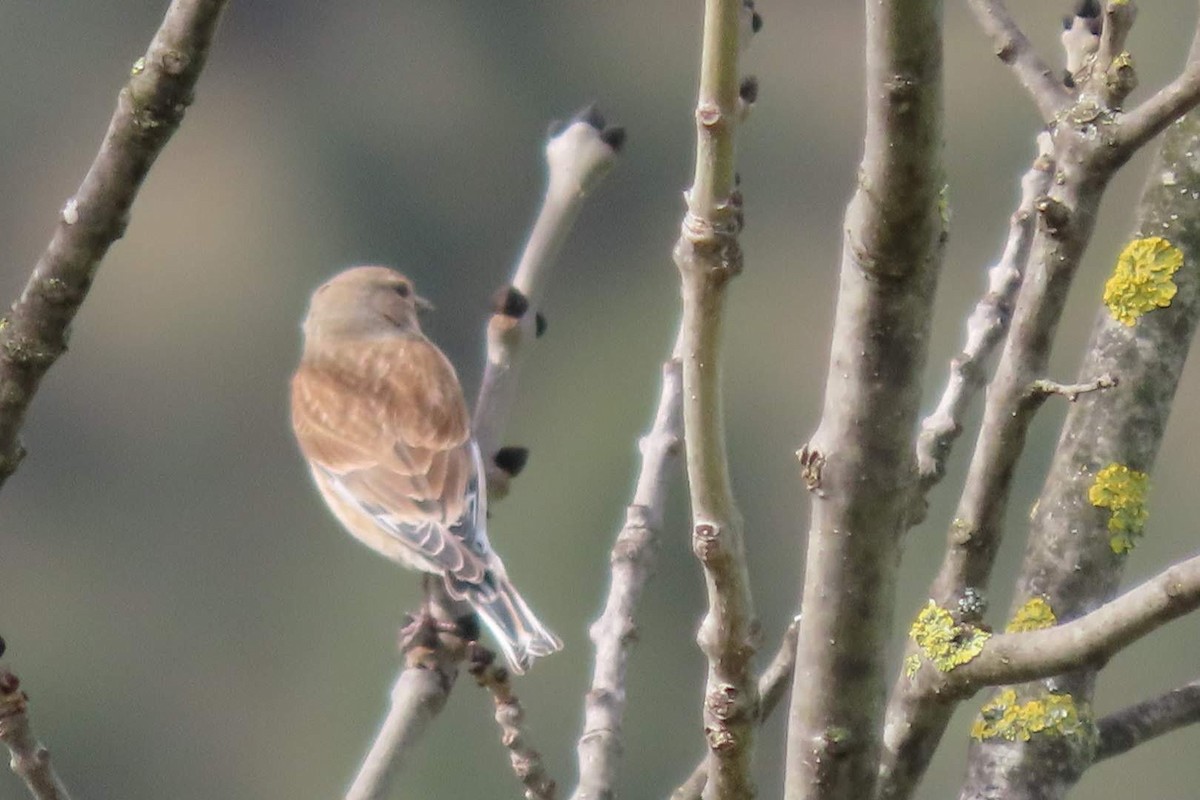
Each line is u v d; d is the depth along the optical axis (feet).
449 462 25.85
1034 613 17.93
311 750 51.72
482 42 58.29
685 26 58.08
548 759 47.57
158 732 52.65
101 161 15.14
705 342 13.02
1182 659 40.96
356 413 26.45
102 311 55.88
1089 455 18.26
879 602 14.17
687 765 48.34
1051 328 16.62
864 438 13.84
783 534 48.03
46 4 57.16
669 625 48.96
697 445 13.23
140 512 54.65
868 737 14.42
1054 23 47.32
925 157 12.85
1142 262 18.48
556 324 55.36
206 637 53.36
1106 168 16.34
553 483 52.85
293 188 57.57
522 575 50.96
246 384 55.83
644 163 56.70
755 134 50.98
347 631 53.42
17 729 15.25
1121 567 18.04
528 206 58.29
